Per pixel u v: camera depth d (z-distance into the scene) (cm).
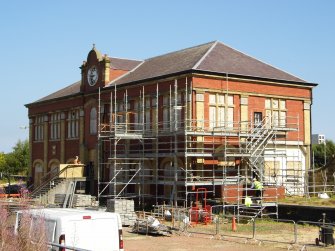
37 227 1088
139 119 4088
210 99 3669
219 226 2861
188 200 3534
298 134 4112
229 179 3434
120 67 4603
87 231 1312
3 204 1176
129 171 4125
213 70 3672
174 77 3722
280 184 3788
